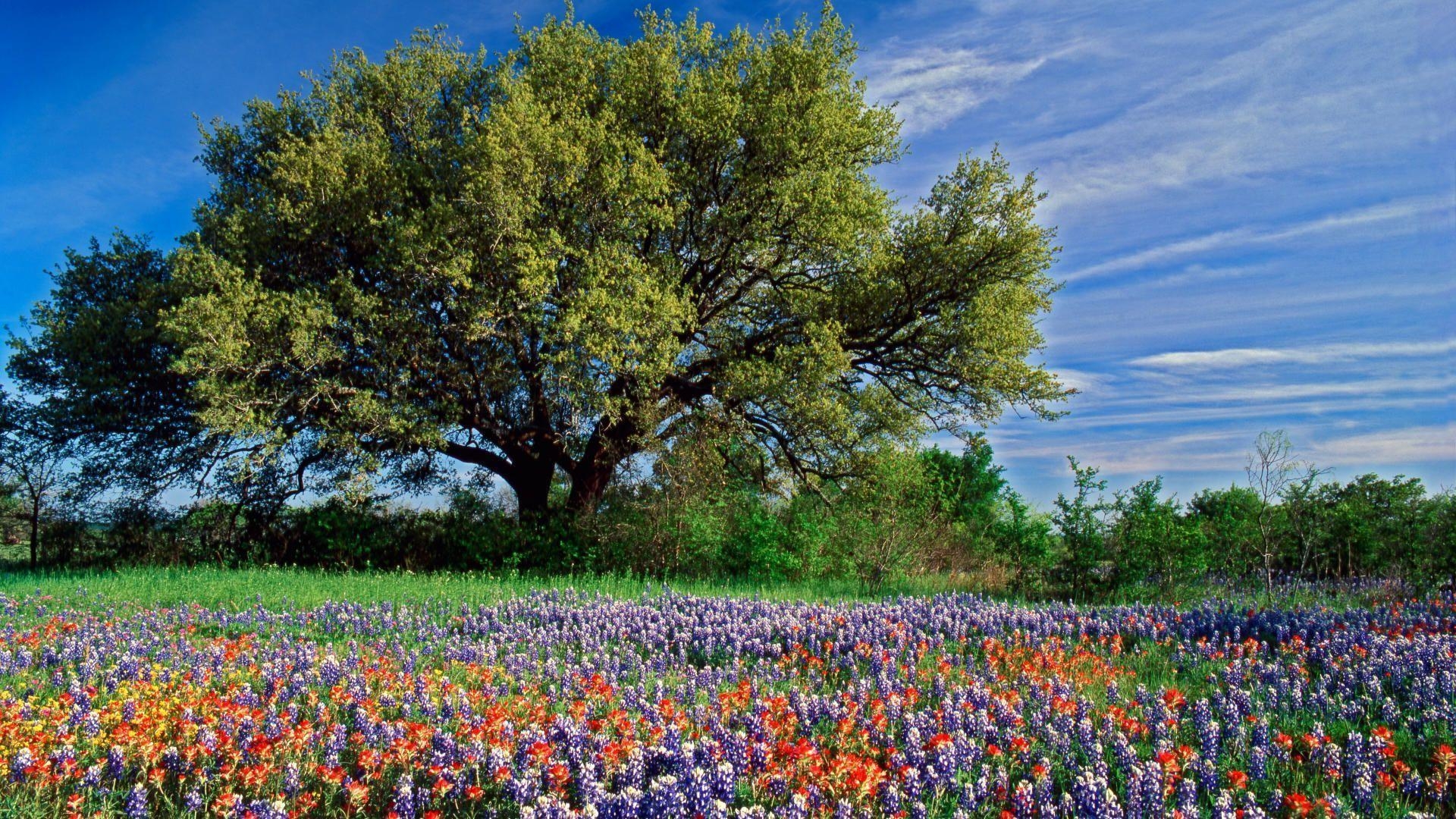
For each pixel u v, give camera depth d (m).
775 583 17.61
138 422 18.20
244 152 19.19
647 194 17.06
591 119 17.77
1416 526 17.30
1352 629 9.99
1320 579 18.38
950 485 24.80
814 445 19.31
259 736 5.50
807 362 17.33
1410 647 8.66
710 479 19.52
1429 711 6.48
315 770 5.32
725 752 5.32
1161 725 6.11
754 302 21.64
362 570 18.06
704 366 20.81
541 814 4.38
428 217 16.23
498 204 15.59
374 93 18.59
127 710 6.09
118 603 11.76
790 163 19.11
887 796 4.79
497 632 9.99
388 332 16.94
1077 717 6.57
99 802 5.03
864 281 19.08
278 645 9.16
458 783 5.06
